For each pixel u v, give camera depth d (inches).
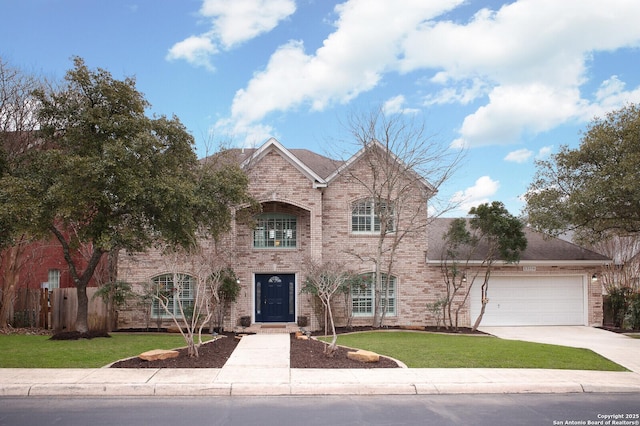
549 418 341.4
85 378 424.5
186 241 632.4
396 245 886.4
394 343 658.8
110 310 839.1
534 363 511.2
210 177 695.1
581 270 946.7
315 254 864.9
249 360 513.7
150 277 875.4
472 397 399.9
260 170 878.4
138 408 357.7
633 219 767.7
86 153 579.8
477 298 928.9
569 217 773.9
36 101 764.6
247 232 906.1
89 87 591.2
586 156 780.0
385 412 352.2
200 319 823.1
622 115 763.4
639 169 701.3
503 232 829.2
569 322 941.2
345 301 891.4
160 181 573.3
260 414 344.2
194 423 321.7
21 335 728.3
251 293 900.0
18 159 615.2
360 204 929.5
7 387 394.3
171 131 619.8
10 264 823.7
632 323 878.4
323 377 437.7
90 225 601.6
